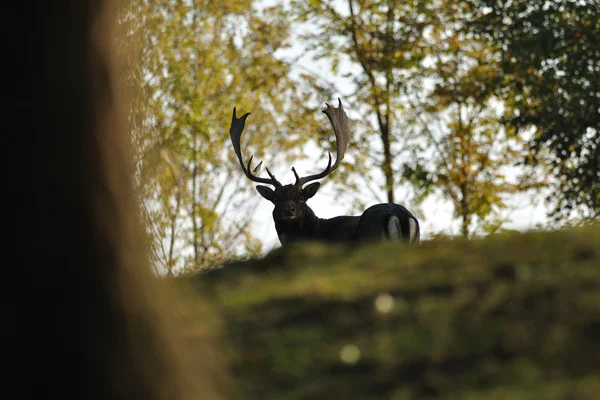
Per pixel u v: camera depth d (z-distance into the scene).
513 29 44.06
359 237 27.00
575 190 42.62
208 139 56.28
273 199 28.91
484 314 9.97
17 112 8.21
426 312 10.18
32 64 8.29
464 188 55.56
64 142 8.25
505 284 10.46
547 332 9.45
